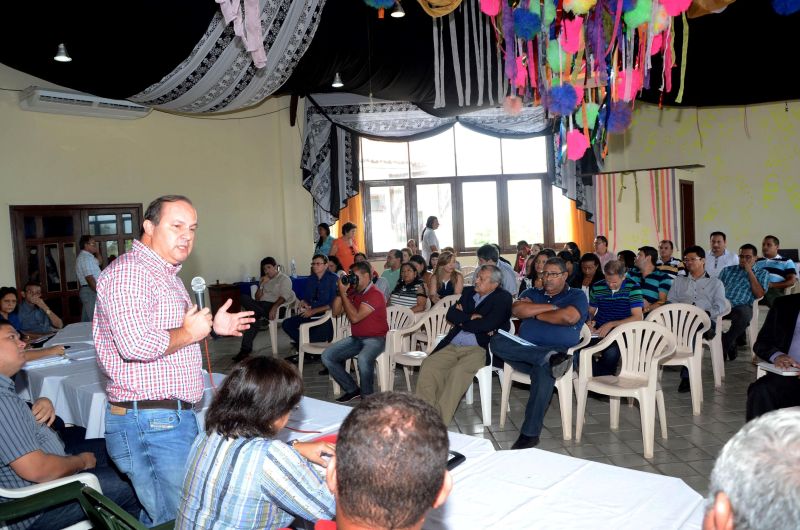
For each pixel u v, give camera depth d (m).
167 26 5.56
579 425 4.29
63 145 8.32
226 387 1.64
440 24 7.14
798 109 10.71
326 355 5.29
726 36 8.30
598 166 11.27
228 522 1.55
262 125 10.22
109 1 5.21
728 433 4.33
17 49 5.95
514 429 4.60
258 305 7.72
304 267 10.45
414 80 7.57
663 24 6.17
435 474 0.96
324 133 10.34
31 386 3.84
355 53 7.01
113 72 6.07
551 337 4.34
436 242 10.57
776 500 0.73
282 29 5.94
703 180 11.25
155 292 2.07
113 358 2.06
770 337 3.56
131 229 8.90
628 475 1.85
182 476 2.11
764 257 7.85
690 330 4.88
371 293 5.30
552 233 11.80
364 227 11.38
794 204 10.81
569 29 6.32
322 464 1.74
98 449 3.09
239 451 1.57
